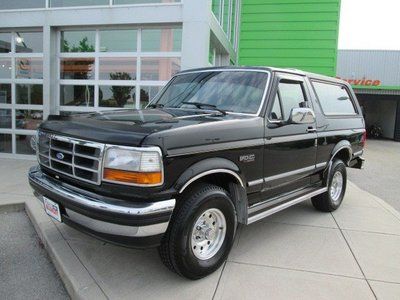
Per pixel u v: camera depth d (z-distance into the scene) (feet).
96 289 10.47
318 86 17.35
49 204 11.39
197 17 25.77
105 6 27.43
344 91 19.97
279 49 41.19
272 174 13.52
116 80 28.68
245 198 12.22
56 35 29.32
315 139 15.88
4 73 30.94
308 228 16.19
